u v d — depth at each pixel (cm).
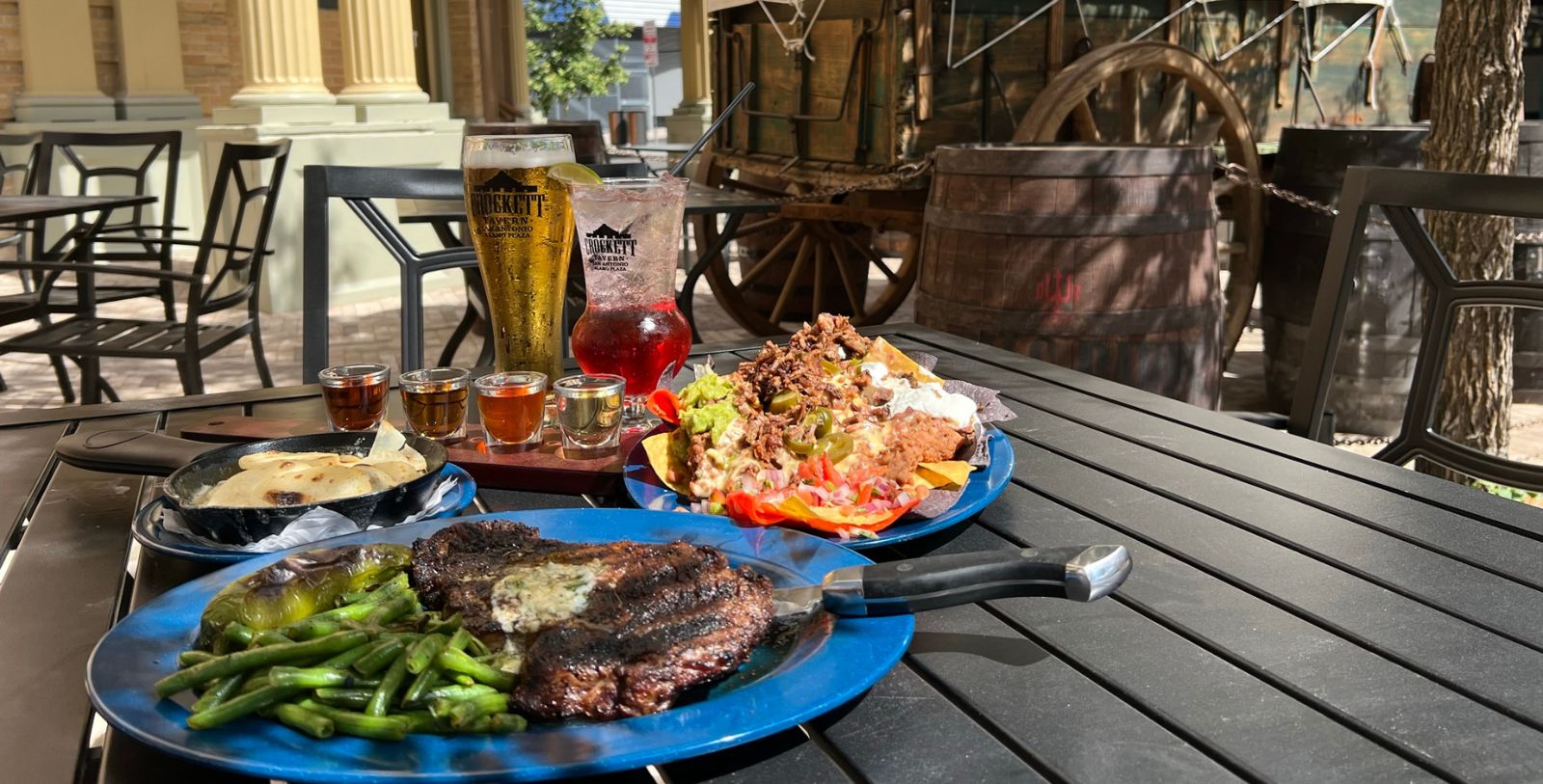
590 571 74
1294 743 66
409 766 59
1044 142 390
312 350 199
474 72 1101
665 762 63
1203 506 108
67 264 339
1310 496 110
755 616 72
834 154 461
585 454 119
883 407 109
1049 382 162
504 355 135
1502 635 80
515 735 62
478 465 116
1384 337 417
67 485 118
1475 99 325
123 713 63
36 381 533
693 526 92
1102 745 67
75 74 826
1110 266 306
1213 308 325
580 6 1644
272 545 90
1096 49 443
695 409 106
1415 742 66
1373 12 505
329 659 66
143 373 549
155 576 94
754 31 512
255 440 117
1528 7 323
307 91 680
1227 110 446
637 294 130
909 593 74
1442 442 168
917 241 545
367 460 102
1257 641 79
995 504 110
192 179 856
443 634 68
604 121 2058
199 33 914
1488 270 338
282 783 65
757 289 587
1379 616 83
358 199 204
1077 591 71
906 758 66
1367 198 175
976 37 423
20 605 88
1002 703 72
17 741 68
